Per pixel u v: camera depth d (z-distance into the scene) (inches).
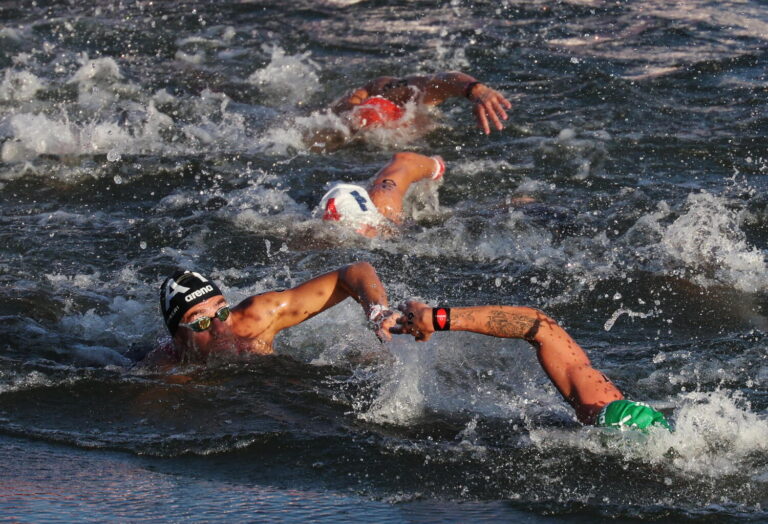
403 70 1599.4
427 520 588.1
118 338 896.3
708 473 644.7
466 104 1470.2
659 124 1371.8
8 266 1024.9
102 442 699.4
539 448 682.8
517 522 589.9
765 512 598.9
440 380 794.8
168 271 1024.9
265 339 843.4
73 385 788.6
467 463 666.8
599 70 1547.7
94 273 1019.9
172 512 585.9
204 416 741.3
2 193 1218.6
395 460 671.8
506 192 1201.4
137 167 1284.4
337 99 1481.3
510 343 847.7
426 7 1893.5
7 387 781.9
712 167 1244.5
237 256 1055.6
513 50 1654.8
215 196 1207.6
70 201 1201.4
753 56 1589.6
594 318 913.5
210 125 1414.9
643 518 594.9
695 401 749.9
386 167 1188.5
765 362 818.2
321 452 682.2
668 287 964.0
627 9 1859.0
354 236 1088.2
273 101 1508.4
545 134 1355.8
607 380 709.9
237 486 633.6
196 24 1824.6
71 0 1962.4
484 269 1017.5
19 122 1382.9
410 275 1004.6
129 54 1689.2
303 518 584.7
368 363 828.0
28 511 577.6
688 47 1644.9
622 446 671.1
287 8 1913.1
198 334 830.5
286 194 1207.6
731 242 1046.4
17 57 1659.7
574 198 1178.0
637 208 1139.3
